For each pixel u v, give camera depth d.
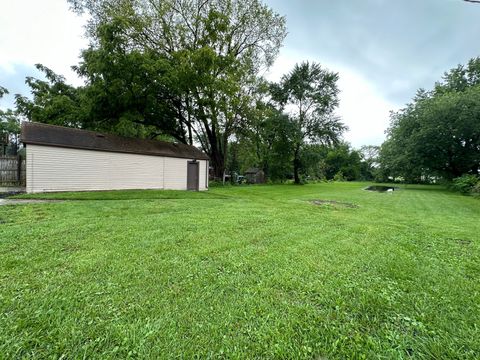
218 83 14.73
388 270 2.77
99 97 12.60
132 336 1.55
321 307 1.98
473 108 18.58
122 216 5.30
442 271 2.81
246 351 1.47
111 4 14.66
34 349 1.43
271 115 24.31
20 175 11.61
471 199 12.91
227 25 16.16
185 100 16.22
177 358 1.40
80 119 14.36
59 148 9.87
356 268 2.80
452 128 19.88
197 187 15.21
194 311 1.85
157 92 14.32
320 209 7.74
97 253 3.00
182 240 3.66
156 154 12.80
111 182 11.33
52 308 1.82
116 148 11.41
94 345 1.47
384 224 5.60
